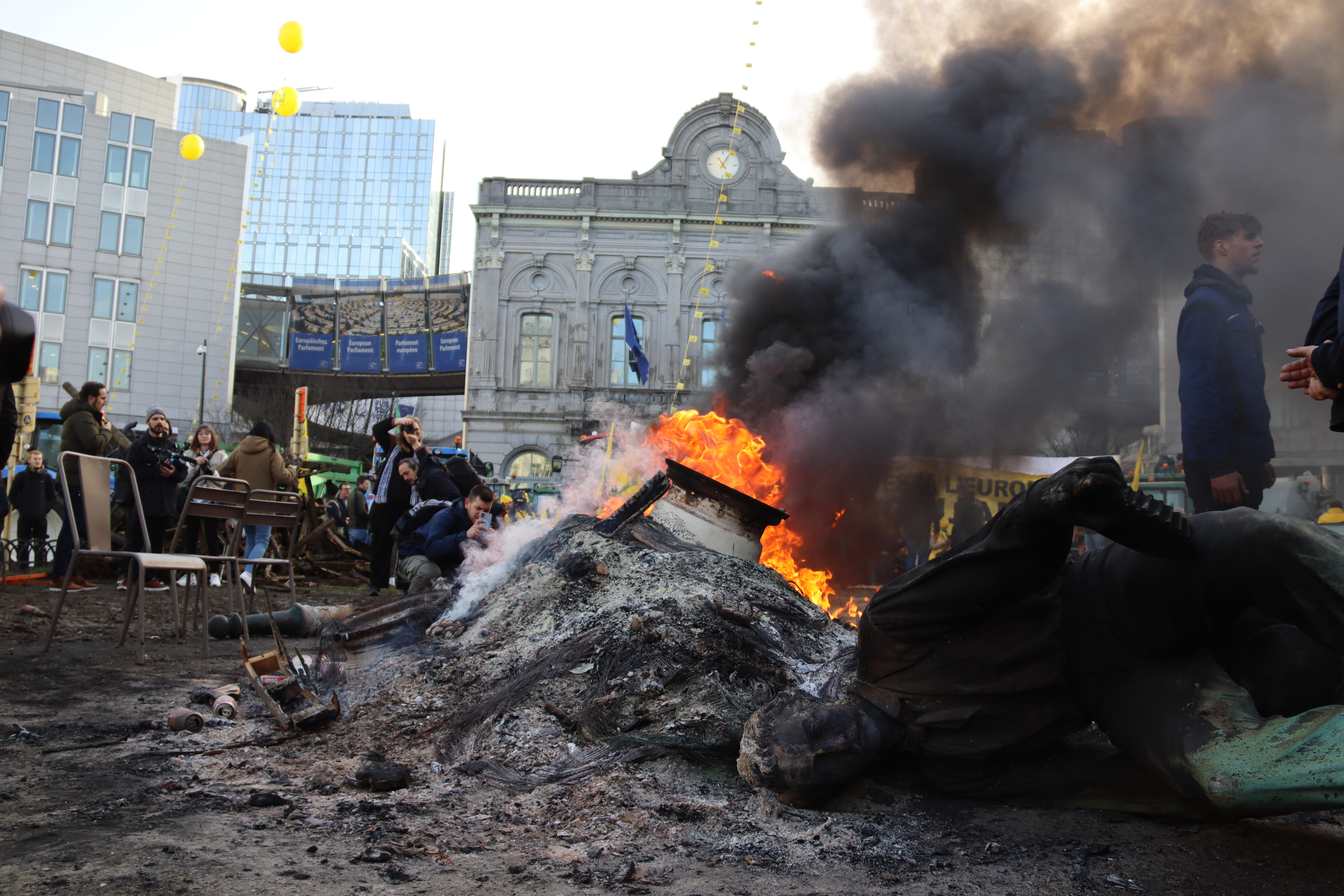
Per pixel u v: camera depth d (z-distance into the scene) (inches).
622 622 132.9
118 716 137.6
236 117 5423.2
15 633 226.5
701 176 1368.1
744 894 72.4
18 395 468.8
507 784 102.4
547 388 1341.0
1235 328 157.0
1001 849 82.9
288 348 1547.7
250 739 122.7
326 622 215.3
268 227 5388.8
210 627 217.3
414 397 1734.7
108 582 402.9
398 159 5482.3
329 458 952.9
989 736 96.1
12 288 1393.9
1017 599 95.1
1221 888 74.2
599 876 75.6
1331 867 79.0
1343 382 84.0
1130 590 90.7
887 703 98.9
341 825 87.5
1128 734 89.5
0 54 1494.8
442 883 73.6
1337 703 84.8
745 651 127.3
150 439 340.5
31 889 69.8
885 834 87.5
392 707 131.9
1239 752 77.0
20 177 1401.3
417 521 268.5
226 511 216.7
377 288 1546.5
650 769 103.0
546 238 1362.0
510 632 146.3
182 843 81.2
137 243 1466.5
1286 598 79.1
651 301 1354.6
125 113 1464.1
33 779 102.7
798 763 92.8
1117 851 82.9
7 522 451.5
